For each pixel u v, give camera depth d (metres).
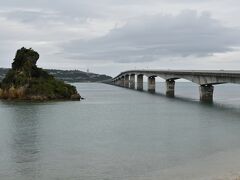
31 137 63.25
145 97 172.50
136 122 82.00
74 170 44.00
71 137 63.25
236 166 44.78
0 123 78.88
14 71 147.62
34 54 153.38
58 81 150.12
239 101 145.75
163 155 50.47
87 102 136.38
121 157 49.56
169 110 109.31
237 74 116.69
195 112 103.06
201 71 147.62
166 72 192.12
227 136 63.91
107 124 78.75
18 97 136.38
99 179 40.81
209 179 39.91
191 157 49.31
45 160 48.25
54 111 102.56
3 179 41.00
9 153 51.97
